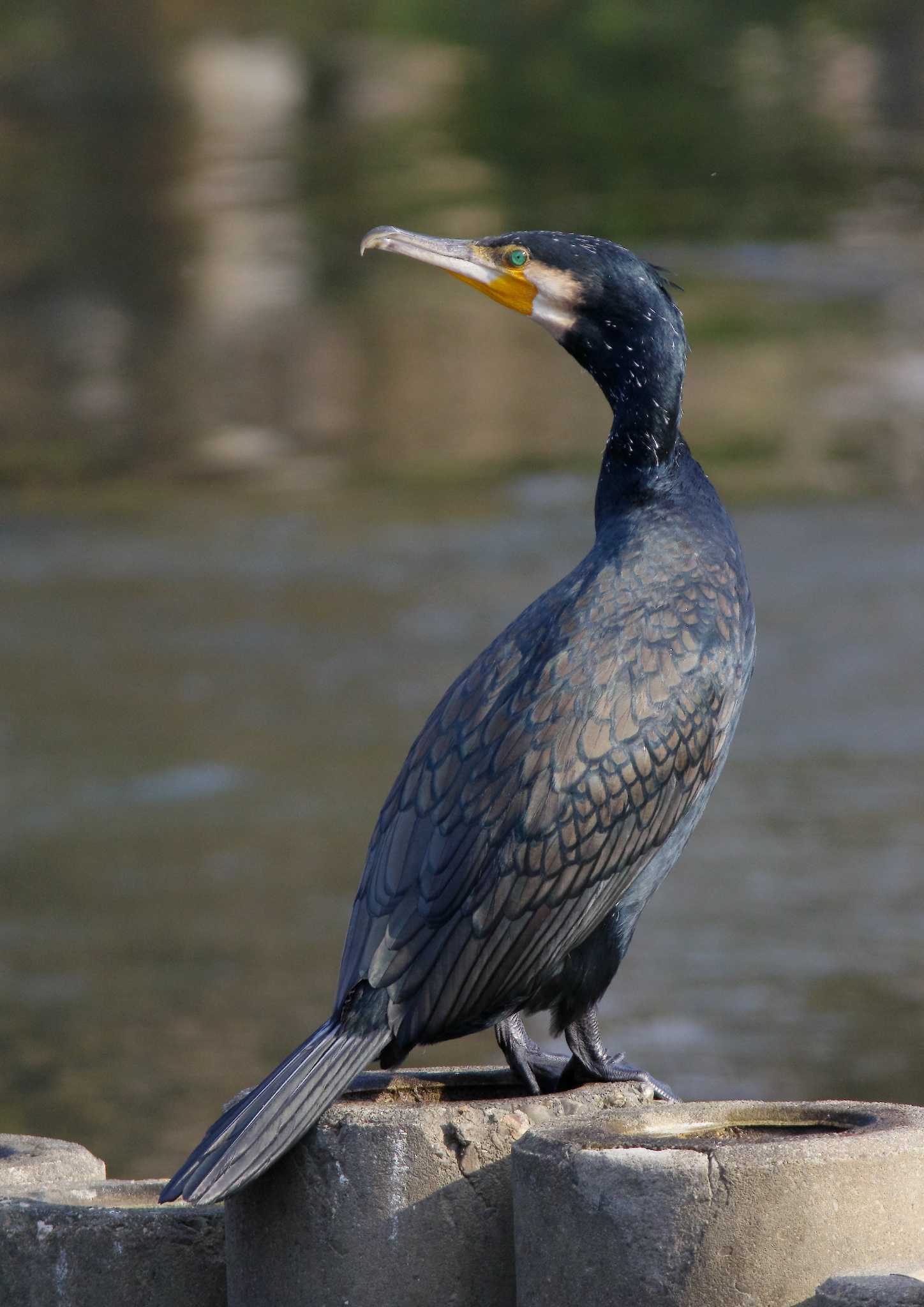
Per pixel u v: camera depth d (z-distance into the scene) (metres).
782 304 36.06
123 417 32.31
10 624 22.91
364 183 42.47
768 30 50.56
